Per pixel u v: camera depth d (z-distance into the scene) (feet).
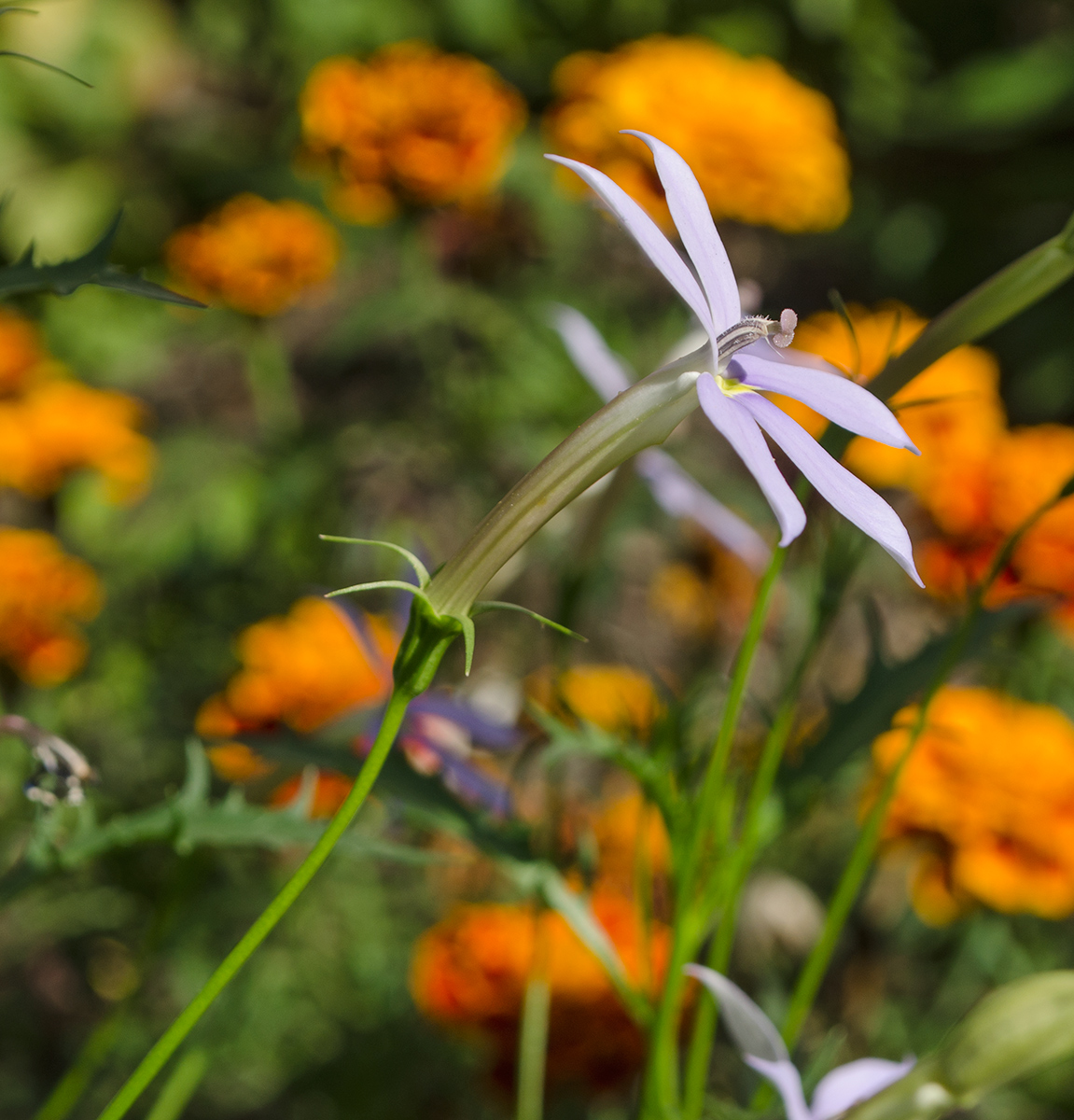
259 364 2.89
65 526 2.78
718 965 1.75
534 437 2.80
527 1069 2.17
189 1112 2.53
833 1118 1.56
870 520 1.09
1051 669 2.52
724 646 2.54
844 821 2.57
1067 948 2.57
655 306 2.84
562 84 2.64
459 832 1.97
